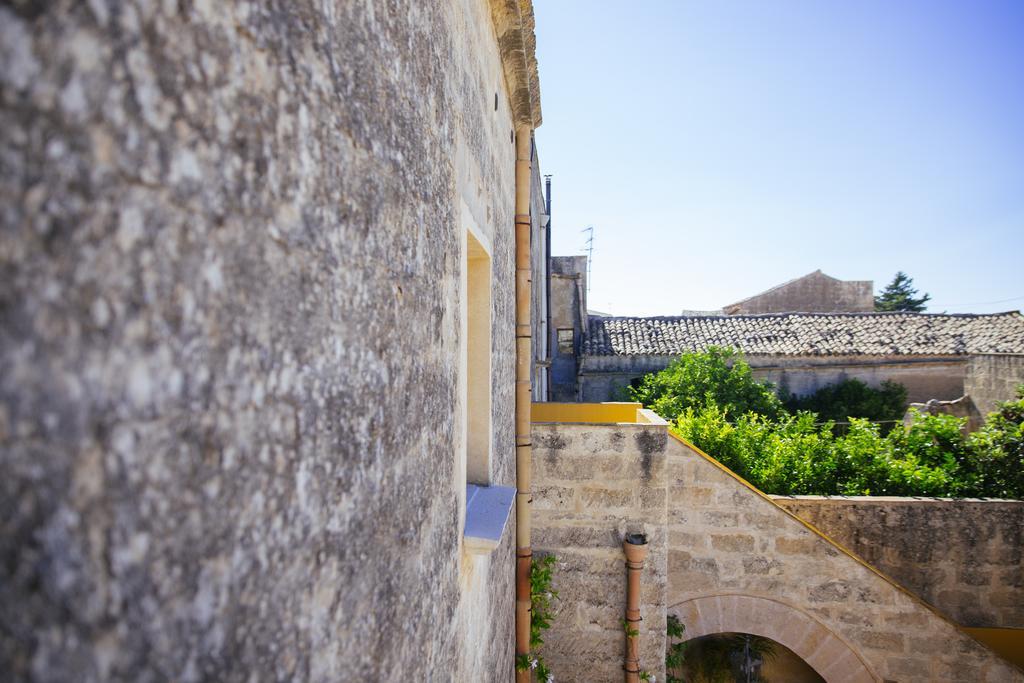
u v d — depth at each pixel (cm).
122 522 47
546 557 456
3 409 39
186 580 54
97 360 45
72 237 43
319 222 80
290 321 72
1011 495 637
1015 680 477
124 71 48
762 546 519
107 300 46
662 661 448
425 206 136
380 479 103
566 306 1478
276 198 69
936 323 1447
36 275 41
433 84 145
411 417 123
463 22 199
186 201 54
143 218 49
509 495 256
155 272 51
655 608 450
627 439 451
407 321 121
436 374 147
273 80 68
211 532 58
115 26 47
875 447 724
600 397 1466
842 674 504
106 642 46
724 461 726
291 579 72
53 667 42
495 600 286
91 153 45
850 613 506
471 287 269
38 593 41
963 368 1288
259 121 66
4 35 39
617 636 451
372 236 100
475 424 271
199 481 56
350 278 90
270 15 68
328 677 82
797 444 737
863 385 1301
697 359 1176
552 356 1389
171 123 52
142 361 49
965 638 487
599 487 454
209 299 57
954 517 606
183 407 54
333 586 84
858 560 506
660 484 449
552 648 456
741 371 1116
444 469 157
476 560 221
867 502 620
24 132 40
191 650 55
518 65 333
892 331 1427
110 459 46
